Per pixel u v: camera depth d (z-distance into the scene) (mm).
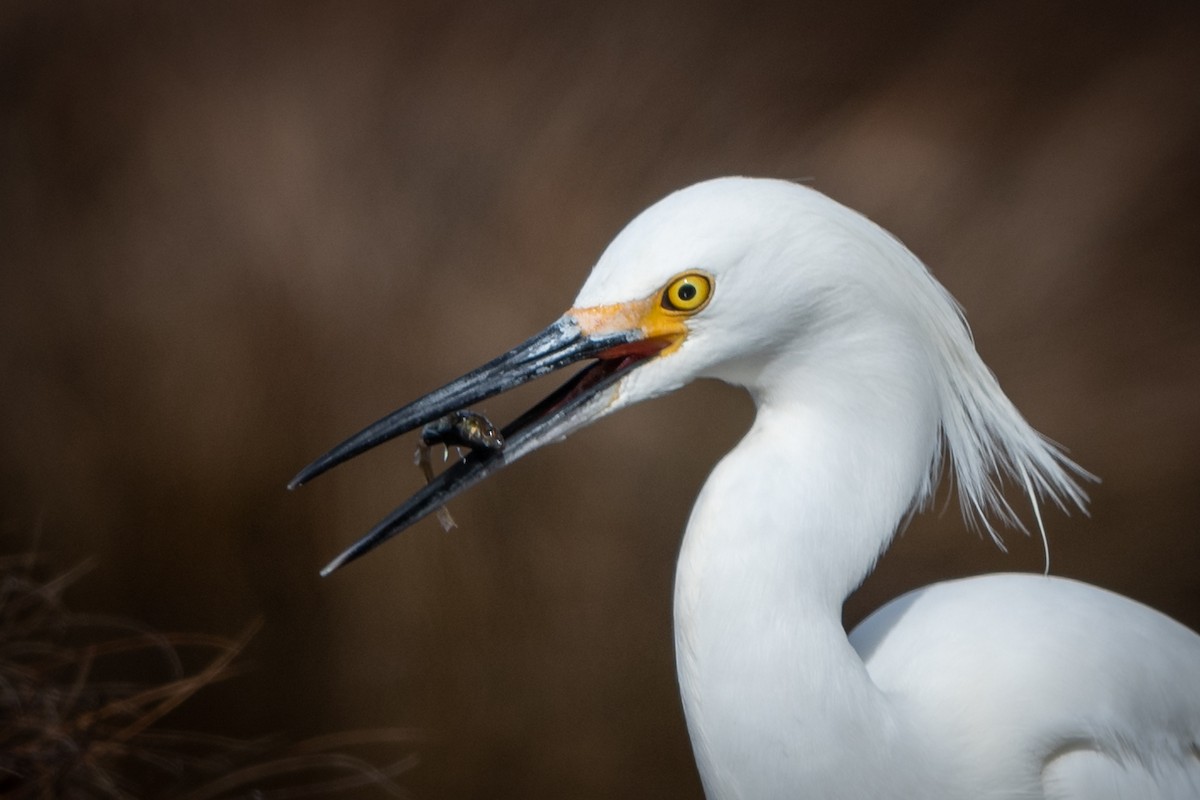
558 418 4371
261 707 5211
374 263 6238
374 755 5145
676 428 5824
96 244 6402
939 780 4359
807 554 4348
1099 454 5930
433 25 7551
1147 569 5477
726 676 4348
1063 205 6883
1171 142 7129
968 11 7984
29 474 5672
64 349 6039
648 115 7262
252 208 6375
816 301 4348
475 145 6957
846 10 7969
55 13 7316
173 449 5656
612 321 4359
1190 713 4383
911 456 4355
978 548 5555
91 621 4895
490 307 6160
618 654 5293
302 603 5414
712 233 4348
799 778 4348
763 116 7355
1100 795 4367
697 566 4352
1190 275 6570
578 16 7699
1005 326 6504
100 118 6902
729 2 7875
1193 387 6062
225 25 7371
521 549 5535
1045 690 4367
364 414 5719
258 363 5844
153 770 4641
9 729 4500
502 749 5188
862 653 4398
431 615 5406
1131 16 7883
